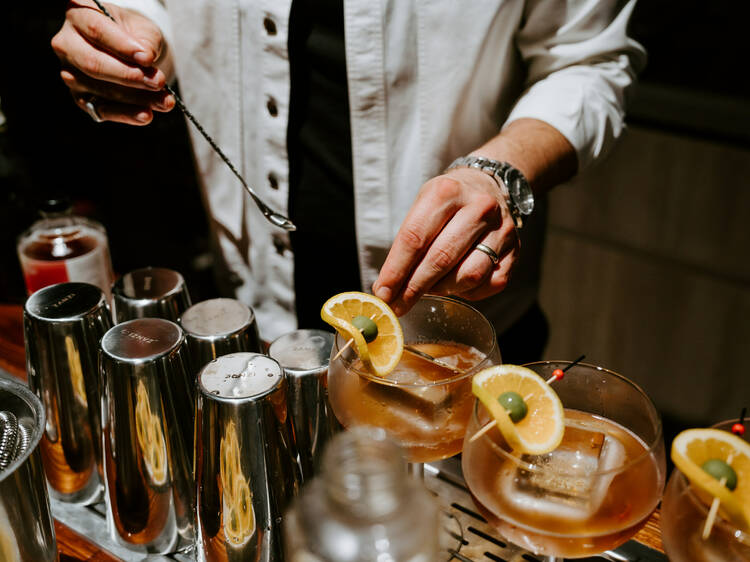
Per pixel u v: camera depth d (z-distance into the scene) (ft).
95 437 3.29
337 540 2.12
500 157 3.98
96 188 6.81
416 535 2.15
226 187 5.41
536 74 4.77
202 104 5.17
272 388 2.70
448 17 4.38
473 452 2.55
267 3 4.57
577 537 2.35
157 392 2.90
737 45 7.72
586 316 8.70
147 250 6.79
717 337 7.86
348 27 4.43
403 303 3.24
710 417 8.21
